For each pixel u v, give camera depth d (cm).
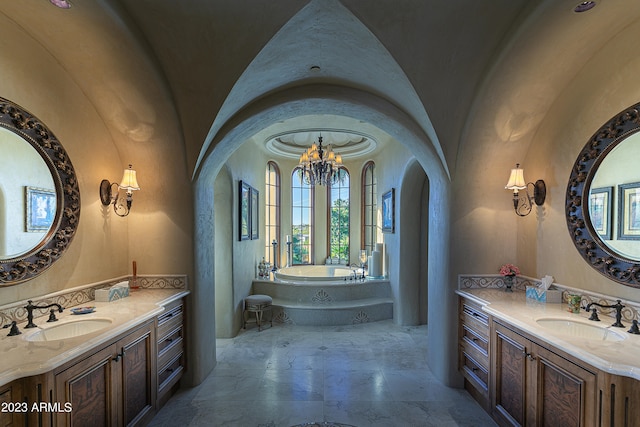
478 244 298
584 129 225
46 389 146
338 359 358
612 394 144
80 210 243
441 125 273
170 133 272
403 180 475
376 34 211
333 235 698
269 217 646
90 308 229
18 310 195
